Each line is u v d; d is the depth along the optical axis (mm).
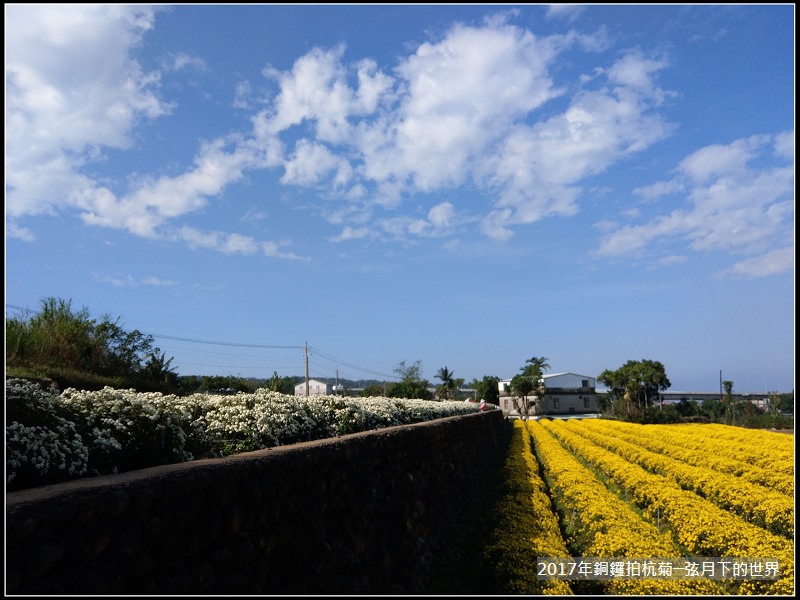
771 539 9641
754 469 17172
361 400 15305
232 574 4438
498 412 40438
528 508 13078
